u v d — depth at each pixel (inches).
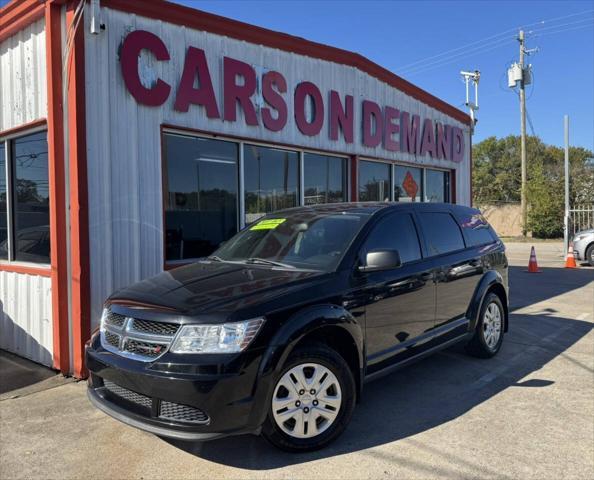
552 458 141.6
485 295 232.4
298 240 183.9
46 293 235.9
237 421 129.9
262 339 134.3
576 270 600.7
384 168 409.7
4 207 271.4
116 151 224.7
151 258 238.1
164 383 129.0
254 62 288.5
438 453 144.8
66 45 215.2
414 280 186.9
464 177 518.6
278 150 313.3
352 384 152.8
